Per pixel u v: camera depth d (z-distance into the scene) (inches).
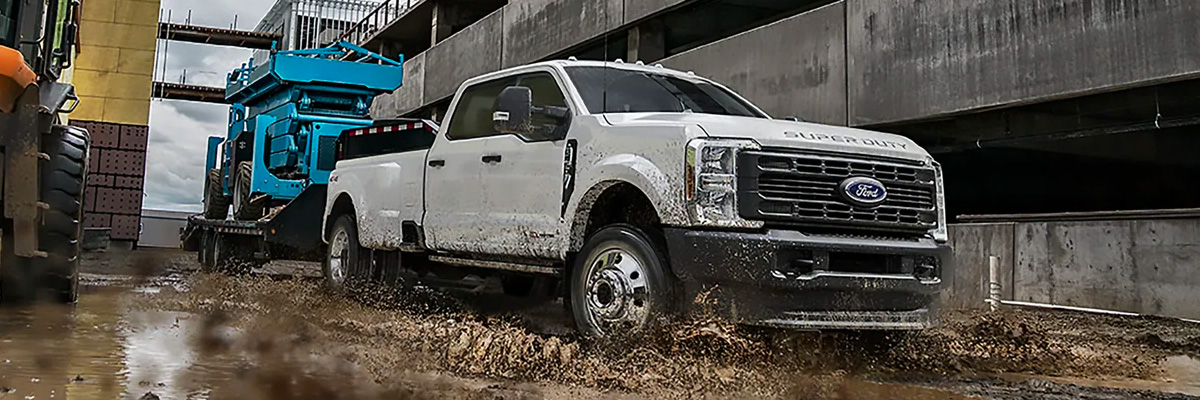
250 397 132.8
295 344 184.9
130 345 177.9
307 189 346.6
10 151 203.0
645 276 175.3
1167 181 552.4
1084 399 151.3
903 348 187.0
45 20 227.8
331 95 431.2
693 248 166.2
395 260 272.8
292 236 346.3
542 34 818.2
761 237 162.6
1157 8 347.6
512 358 165.3
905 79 460.4
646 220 192.4
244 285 320.2
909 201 179.5
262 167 423.5
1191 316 285.9
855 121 490.6
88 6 813.9
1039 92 391.9
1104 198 591.2
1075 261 328.2
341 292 283.7
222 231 406.9
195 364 158.4
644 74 230.8
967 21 427.2
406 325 212.7
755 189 166.1
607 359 167.5
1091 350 210.1
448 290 286.7
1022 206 625.9
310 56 442.9
